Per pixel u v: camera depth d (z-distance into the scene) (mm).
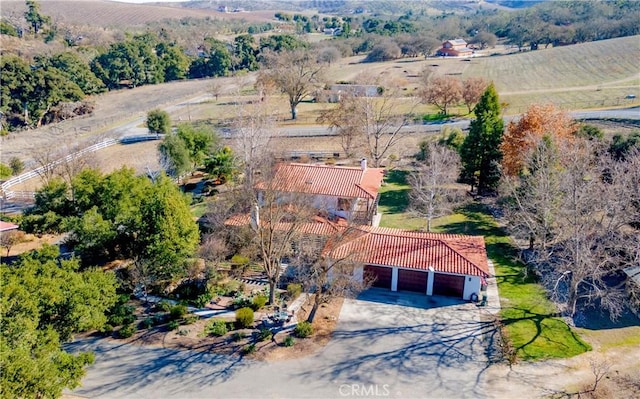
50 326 28312
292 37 175625
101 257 47000
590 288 42156
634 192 39250
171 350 35562
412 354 34531
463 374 32500
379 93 107812
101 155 86938
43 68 129000
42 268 31578
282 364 33781
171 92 145875
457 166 58812
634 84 110688
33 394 24156
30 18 187500
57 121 119500
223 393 31156
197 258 45812
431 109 103375
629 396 30000
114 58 151500
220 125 102438
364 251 42656
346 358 34219
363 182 52156
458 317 38844
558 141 49938
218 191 66750
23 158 87812
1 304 25469
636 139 56062
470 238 45844
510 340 35656
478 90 98500
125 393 31234
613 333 36406
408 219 56469
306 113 109188
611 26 167000
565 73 129125
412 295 42281
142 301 42281
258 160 49844
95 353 35375
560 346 34969
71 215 47000
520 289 42719
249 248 45438
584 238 37844
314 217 45938
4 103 109688
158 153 74188
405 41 176125
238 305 40969
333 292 37750
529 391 30797
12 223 51781
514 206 47281
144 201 44156
